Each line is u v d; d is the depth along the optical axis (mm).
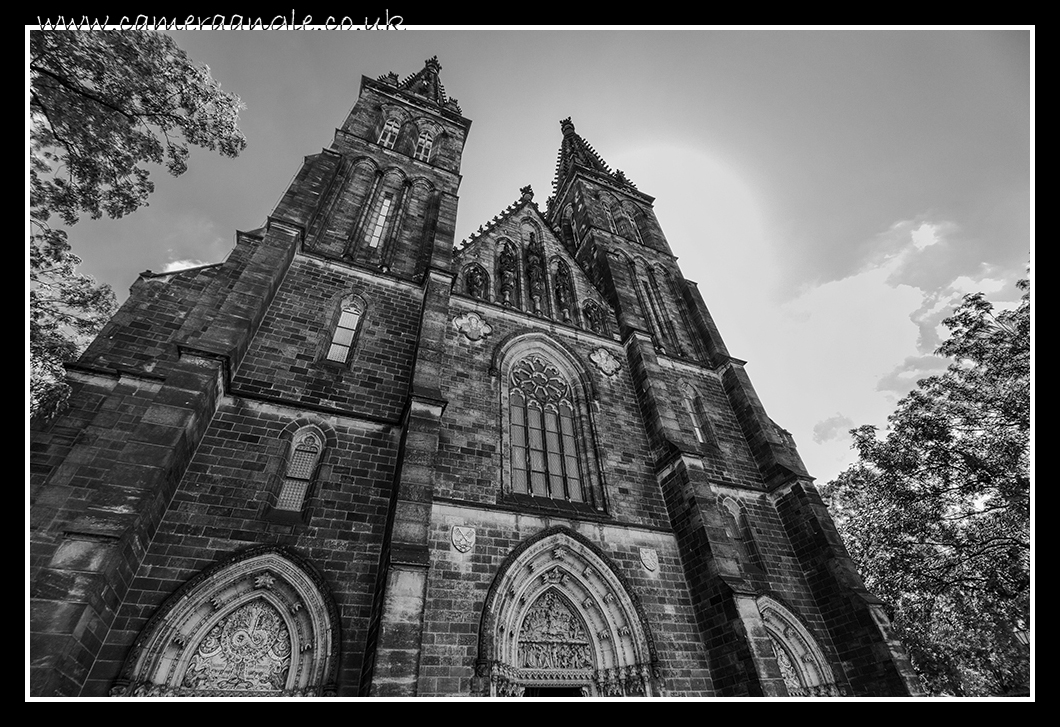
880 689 17969
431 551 15352
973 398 27750
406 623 12125
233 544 13281
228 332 16453
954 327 28891
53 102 13055
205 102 15398
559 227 48219
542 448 21609
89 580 10086
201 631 12109
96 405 14117
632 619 16719
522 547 16547
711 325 33906
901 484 28312
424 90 42469
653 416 23953
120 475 11922
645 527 19812
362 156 29328
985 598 25219
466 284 26906
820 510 22969
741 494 24391
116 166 14758
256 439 15586
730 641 16297
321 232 24031
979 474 25812
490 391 21516
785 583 21500
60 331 15500
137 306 17016
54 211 14023
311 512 14703
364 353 19922
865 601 19594
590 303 31031
